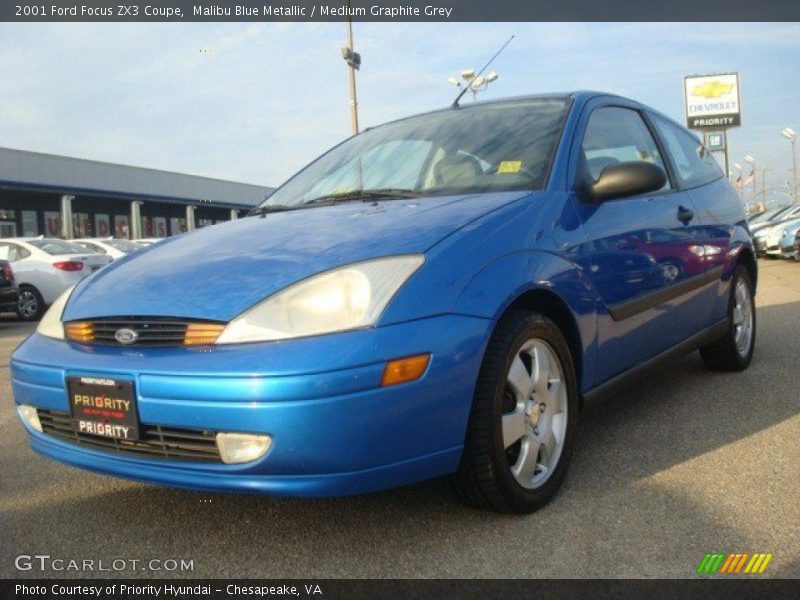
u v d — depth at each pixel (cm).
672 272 361
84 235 3016
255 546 245
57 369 245
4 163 2467
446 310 231
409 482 225
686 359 517
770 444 328
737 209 471
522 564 225
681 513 258
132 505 282
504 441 250
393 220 266
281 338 218
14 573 230
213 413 215
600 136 348
